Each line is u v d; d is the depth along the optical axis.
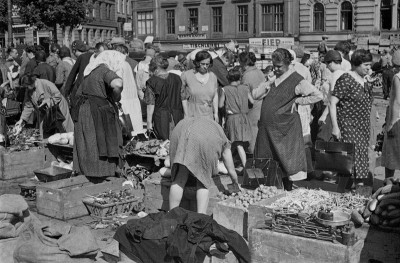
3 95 15.66
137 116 11.45
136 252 5.91
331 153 8.15
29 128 12.66
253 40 42.25
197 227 5.79
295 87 7.89
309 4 51.09
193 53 14.01
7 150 10.45
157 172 8.89
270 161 7.91
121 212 8.14
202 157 7.00
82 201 8.21
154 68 10.94
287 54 7.96
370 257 6.15
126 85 11.20
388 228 6.12
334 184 9.80
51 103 11.36
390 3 48.62
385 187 6.50
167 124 10.77
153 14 59.72
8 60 17.61
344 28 50.50
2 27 48.88
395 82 8.45
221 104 10.22
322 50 15.30
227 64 13.46
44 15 42.50
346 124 8.31
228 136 10.11
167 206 8.08
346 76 8.33
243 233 7.04
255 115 10.80
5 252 6.17
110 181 8.70
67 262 5.95
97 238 7.25
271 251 6.17
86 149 8.80
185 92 9.30
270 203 6.98
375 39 47.88
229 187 7.73
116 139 8.91
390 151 8.59
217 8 56.03
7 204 6.24
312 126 11.27
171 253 5.63
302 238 5.99
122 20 84.12
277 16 52.75
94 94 8.80
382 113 20.09
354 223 6.32
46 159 10.88
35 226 6.25
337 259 5.80
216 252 5.73
